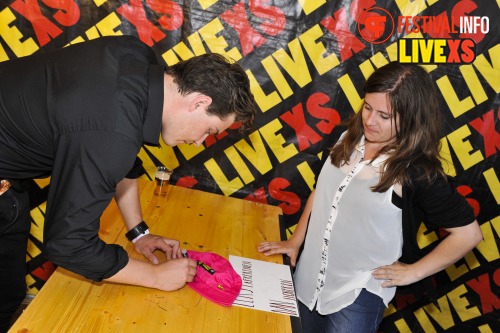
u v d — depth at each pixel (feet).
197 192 7.77
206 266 5.59
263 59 8.13
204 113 4.49
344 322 5.74
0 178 4.86
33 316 4.37
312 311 6.20
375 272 5.66
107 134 3.97
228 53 8.12
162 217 6.75
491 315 8.73
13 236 5.54
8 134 4.54
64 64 4.38
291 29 8.02
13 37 7.99
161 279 4.97
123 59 4.45
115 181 4.10
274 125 8.35
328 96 8.21
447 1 7.84
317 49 8.07
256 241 6.64
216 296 5.16
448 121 8.16
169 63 8.15
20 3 7.87
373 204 5.49
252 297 5.33
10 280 5.81
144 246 5.76
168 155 8.48
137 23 8.00
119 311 4.66
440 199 5.26
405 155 5.26
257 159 8.49
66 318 4.44
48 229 4.12
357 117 5.93
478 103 8.07
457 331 8.89
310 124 8.32
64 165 4.02
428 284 6.08
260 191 8.63
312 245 6.12
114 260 4.53
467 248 5.51
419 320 9.00
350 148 5.90
